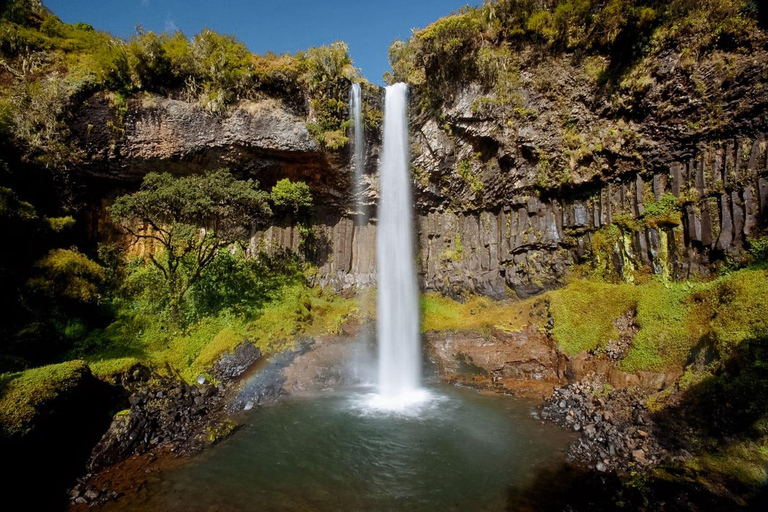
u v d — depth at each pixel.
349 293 19.80
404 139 19.20
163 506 7.49
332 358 15.28
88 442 9.23
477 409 12.12
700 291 11.95
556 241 16.83
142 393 11.06
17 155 14.60
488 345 15.96
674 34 13.07
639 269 14.26
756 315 9.75
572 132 15.86
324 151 18.03
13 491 7.14
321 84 17.62
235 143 17.00
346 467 8.84
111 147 15.92
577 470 8.52
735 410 8.56
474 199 19.39
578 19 15.28
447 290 19.84
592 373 13.13
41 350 12.01
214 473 8.60
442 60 17.62
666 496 7.36
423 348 16.62
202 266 15.86
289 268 19.20
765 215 11.19
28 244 12.60
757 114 11.56
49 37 16.00
